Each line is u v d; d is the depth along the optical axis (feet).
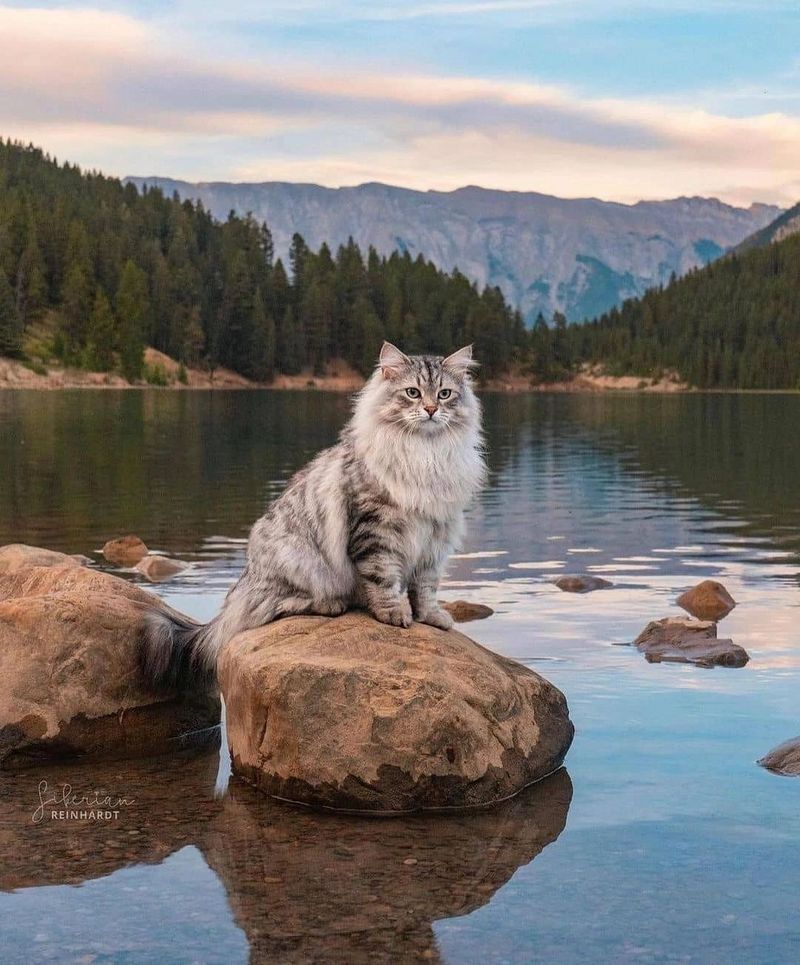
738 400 118.11
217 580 15.26
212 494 25.89
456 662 9.80
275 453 38.70
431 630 10.13
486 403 103.55
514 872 8.57
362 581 10.34
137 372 134.51
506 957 7.88
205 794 9.60
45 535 19.31
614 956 7.88
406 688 9.47
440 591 14.87
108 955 7.92
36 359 129.59
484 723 9.57
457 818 9.24
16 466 32.45
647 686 11.30
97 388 125.18
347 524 10.23
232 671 9.88
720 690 11.20
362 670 9.52
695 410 87.15
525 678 10.05
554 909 8.23
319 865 8.67
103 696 10.30
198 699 10.69
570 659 12.02
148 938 8.04
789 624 13.33
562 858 8.70
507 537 19.66
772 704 10.90
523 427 59.98
